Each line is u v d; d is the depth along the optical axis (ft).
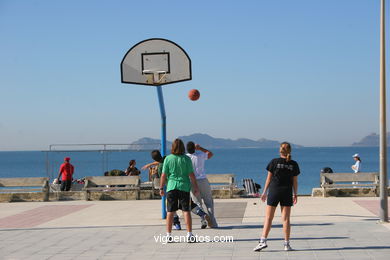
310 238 29.68
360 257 24.35
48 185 57.82
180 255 26.03
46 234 34.06
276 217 39.01
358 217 38.73
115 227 36.29
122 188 56.75
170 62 38.60
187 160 29.55
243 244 28.40
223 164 342.64
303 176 191.11
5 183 57.98
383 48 34.60
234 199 54.29
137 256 26.13
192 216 40.98
